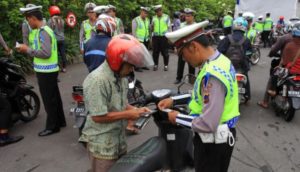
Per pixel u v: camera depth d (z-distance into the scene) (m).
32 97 5.22
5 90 4.66
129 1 12.53
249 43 5.46
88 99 2.13
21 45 4.16
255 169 3.77
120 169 1.99
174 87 7.23
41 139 4.53
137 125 2.24
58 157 4.04
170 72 8.86
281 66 5.34
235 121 2.21
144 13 9.14
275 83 5.45
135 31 9.14
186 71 8.81
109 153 2.29
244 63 5.45
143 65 2.03
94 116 2.14
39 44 4.18
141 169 2.01
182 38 2.08
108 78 2.12
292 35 5.12
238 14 14.84
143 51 2.04
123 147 2.40
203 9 17.72
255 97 6.55
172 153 2.74
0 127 4.30
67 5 9.95
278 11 14.87
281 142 4.51
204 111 2.05
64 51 8.59
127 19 12.76
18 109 4.87
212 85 2.02
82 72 8.63
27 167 3.81
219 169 2.31
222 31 14.97
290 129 4.97
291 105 5.07
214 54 2.13
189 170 2.88
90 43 3.69
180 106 2.63
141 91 5.03
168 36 2.12
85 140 2.37
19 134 4.67
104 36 3.67
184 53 2.14
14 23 8.09
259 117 5.43
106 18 3.77
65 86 7.18
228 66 2.11
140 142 4.40
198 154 2.35
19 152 4.16
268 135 4.74
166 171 2.76
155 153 2.14
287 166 3.87
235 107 2.19
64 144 4.38
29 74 8.23
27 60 8.18
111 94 2.17
